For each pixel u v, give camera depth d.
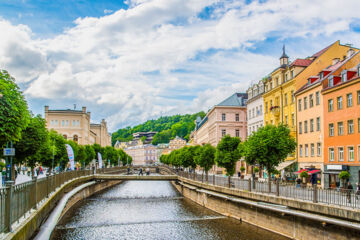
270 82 60.66
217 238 25.98
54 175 29.95
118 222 33.16
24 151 31.83
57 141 53.12
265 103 62.06
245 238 25.45
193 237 26.56
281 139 36.00
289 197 25.09
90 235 27.42
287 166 50.59
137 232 28.70
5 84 16.98
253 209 30.23
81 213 38.66
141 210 41.44
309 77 48.06
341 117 38.78
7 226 13.40
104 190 72.88
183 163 78.88
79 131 106.81
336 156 39.56
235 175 71.00
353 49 48.94
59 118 106.38
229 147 47.84
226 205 36.47
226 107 85.81
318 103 43.91
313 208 21.45
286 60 58.97
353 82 36.50
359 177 35.59
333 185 39.56
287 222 24.86
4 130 16.61
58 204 29.11
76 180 45.50
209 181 43.53
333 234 20.22
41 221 20.66
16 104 18.19
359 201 20.83
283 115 54.81
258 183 30.16
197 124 154.88
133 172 142.00
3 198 12.78
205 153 58.12
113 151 122.94
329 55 50.72
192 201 51.19
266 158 36.44
